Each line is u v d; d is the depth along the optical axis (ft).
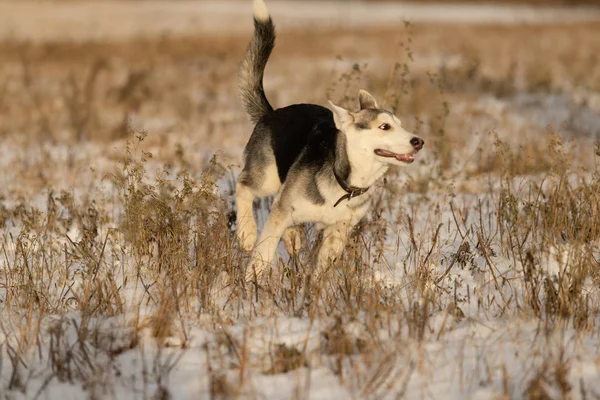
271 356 25.61
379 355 25.91
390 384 24.03
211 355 26.55
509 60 129.39
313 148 33.96
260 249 33.83
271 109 40.65
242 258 35.63
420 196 47.70
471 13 265.34
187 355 26.73
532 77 104.01
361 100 35.78
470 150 62.39
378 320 28.58
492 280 33.17
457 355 26.14
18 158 60.70
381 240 36.24
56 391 24.48
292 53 141.08
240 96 41.11
